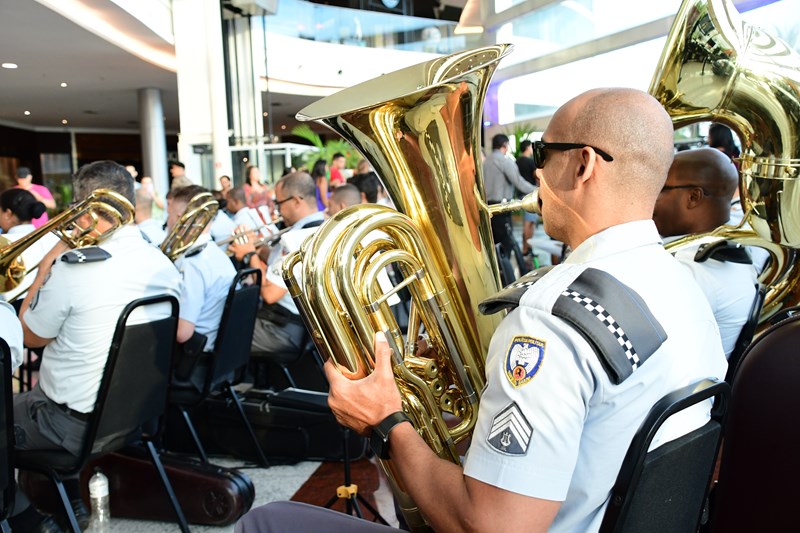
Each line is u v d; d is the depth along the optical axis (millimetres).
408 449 932
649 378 835
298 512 1158
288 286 1047
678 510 929
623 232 895
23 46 9914
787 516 1109
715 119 1412
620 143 879
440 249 1128
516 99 8820
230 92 10617
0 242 2033
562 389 789
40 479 2264
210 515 2203
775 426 1117
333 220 995
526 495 778
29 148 19156
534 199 1109
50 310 1896
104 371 1842
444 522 861
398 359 1025
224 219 4645
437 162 1105
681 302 898
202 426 2814
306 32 13117
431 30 12102
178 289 2203
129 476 2275
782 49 1368
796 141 1356
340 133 1154
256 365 3344
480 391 1136
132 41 10383
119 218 2045
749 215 1479
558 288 846
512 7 9055
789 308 1563
